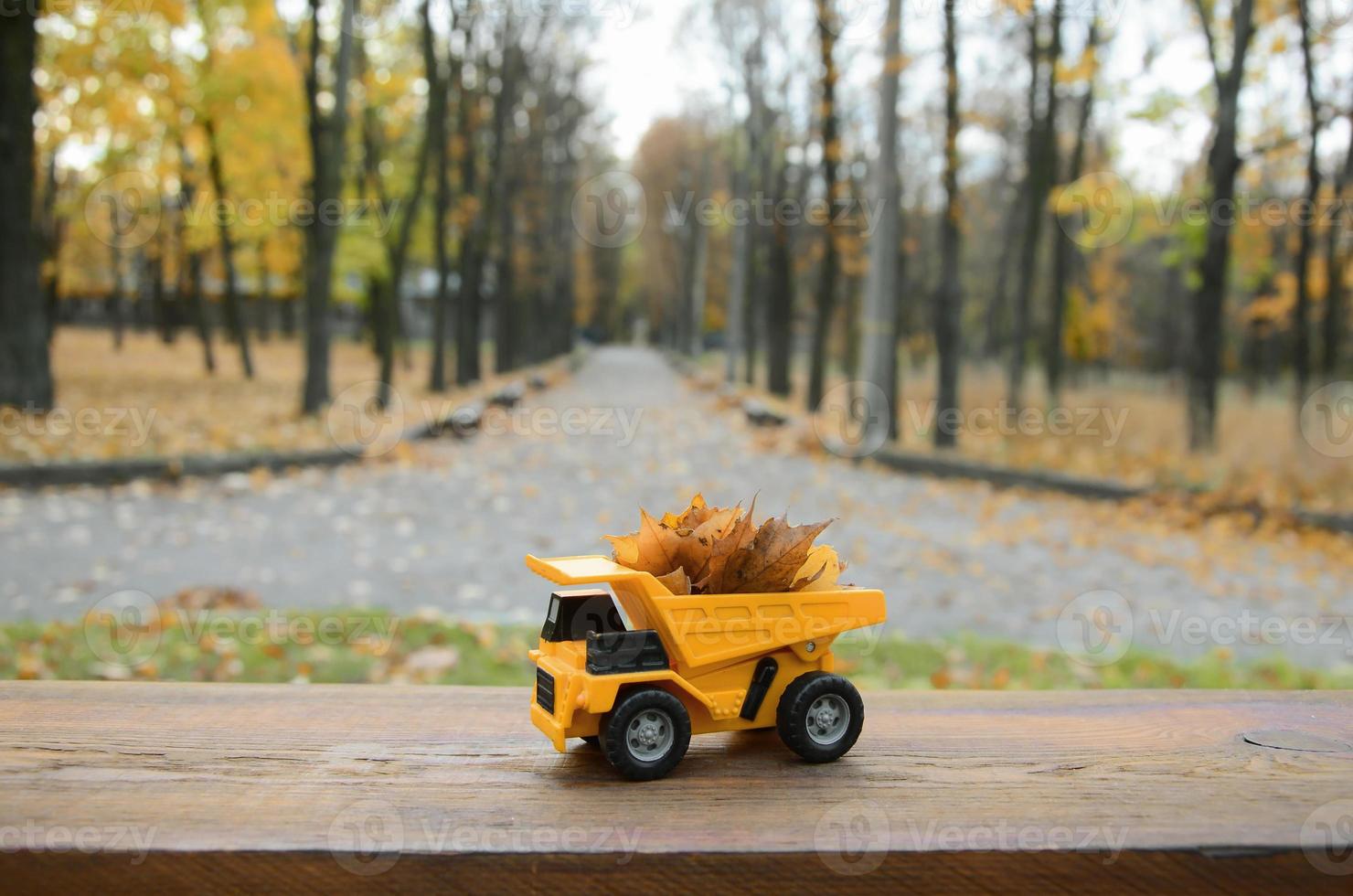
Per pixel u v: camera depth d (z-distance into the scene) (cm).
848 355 3697
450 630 636
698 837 153
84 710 211
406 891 147
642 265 7525
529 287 4216
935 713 221
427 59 2273
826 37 2123
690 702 187
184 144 2591
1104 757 191
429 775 178
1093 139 2722
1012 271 4019
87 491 1154
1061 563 1022
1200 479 1524
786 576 194
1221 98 1672
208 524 1029
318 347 1905
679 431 2111
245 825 155
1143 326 4550
